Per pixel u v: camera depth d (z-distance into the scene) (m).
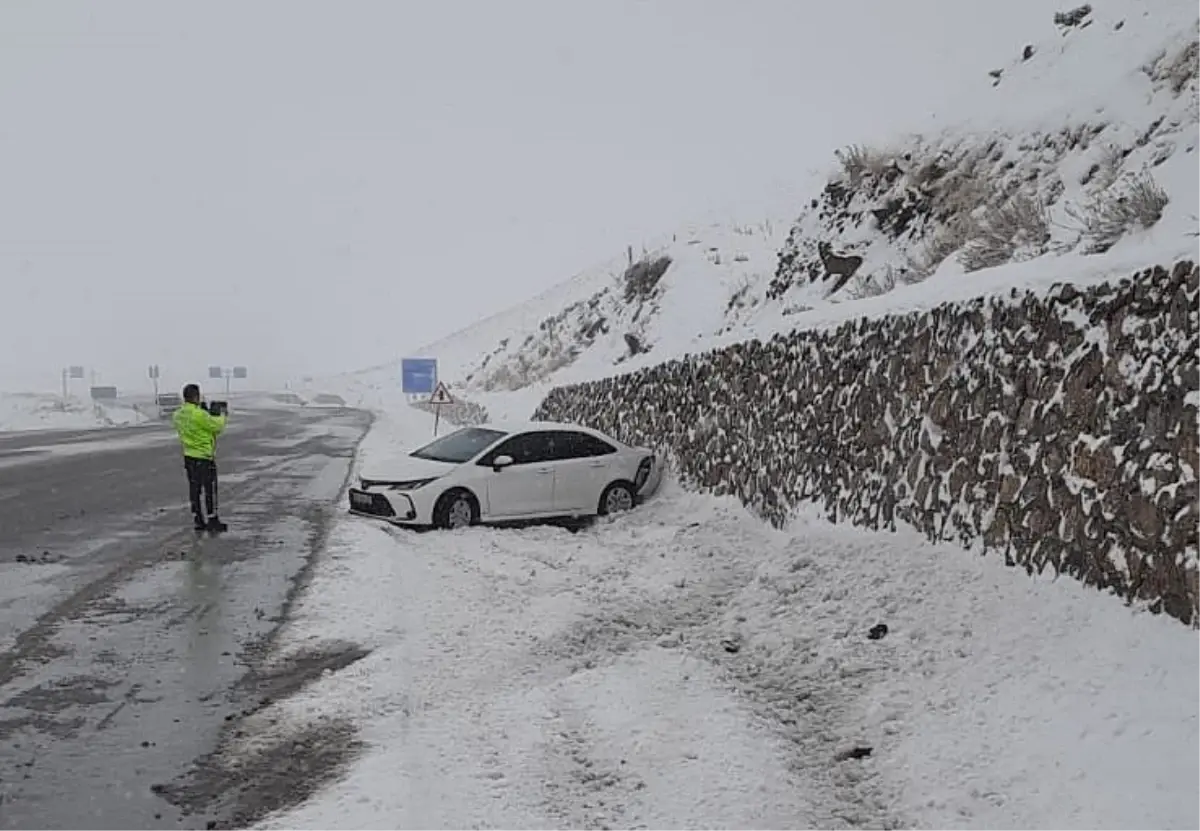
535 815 5.22
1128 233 10.23
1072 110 15.44
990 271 9.28
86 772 5.75
